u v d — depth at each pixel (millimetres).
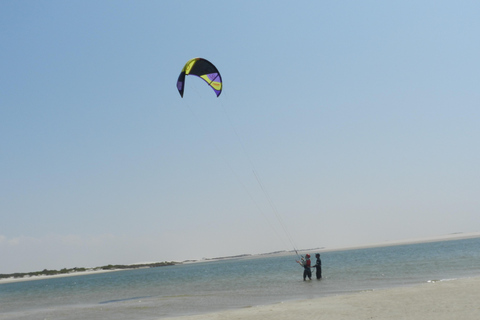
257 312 16859
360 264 51438
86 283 73125
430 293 18359
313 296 21844
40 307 29969
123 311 22359
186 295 28969
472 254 53031
